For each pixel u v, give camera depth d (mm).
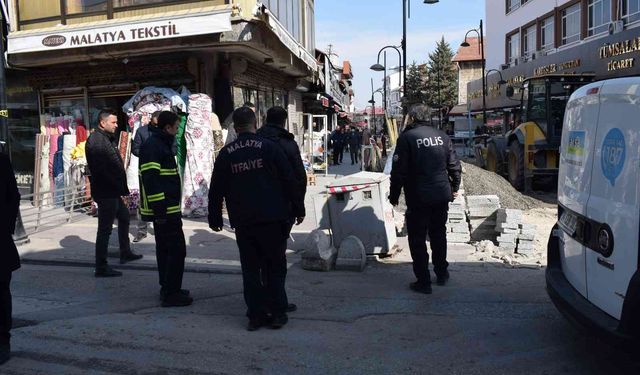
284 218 4996
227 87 11695
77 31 10555
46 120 12727
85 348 4723
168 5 10758
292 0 15805
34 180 11789
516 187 15391
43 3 11578
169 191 5645
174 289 5805
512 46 34312
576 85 14953
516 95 28984
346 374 4191
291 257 7656
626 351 3434
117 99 12719
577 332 4938
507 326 5109
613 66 19203
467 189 11383
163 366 4363
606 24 22922
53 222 10320
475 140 27375
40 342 4855
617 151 3711
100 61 11680
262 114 14867
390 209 7637
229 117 11695
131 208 10680
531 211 11164
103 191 6785
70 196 11344
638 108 3500
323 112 31266
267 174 4941
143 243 8578
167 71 11562
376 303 5789
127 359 4492
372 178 7371
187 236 8992
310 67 16141
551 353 4516
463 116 44500
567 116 4691
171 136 5785
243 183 4910
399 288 6281
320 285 6430
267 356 4527
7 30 11773
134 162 10625
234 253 7926
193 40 10172
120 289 6465
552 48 28281
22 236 8633
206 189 10633
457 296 5965
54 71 12398
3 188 4367
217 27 9766
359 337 4910
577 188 4332
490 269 6980
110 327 5211
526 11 31375
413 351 4594
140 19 10219
